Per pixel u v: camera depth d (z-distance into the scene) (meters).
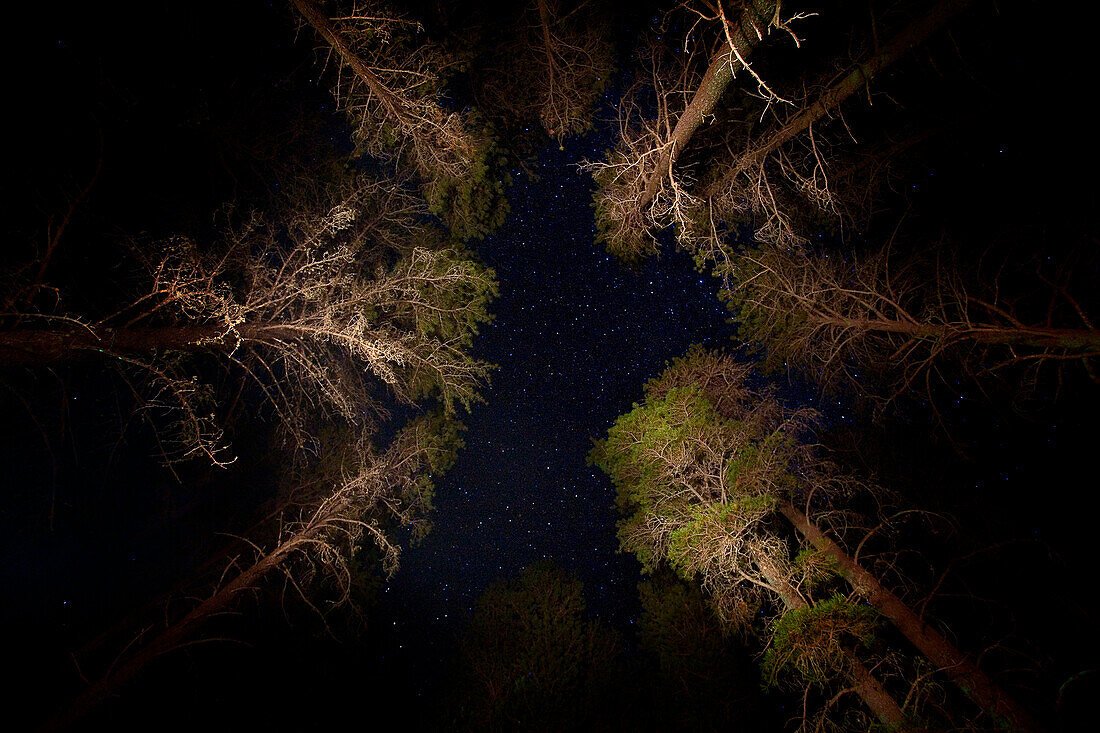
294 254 6.95
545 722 10.12
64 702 6.90
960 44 5.90
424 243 9.07
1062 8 5.20
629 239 9.09
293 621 9.23
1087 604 6.38
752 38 4.75
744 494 6.71
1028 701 5.62
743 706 9.47
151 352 5.95
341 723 9.72
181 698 8.02
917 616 5.94
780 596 6.12
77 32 5.25
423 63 6.42
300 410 8.68
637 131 7.87
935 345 6.77
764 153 7.21
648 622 11.21
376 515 9.78
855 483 7.83
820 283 8.52
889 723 4.93
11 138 5.21
